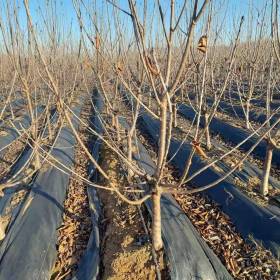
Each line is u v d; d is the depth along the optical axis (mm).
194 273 5391
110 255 6000
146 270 5406
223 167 8867
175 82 3045
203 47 3285
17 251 6066
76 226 7156
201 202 7633
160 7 2895
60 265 6125
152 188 4336
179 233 6133
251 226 6539
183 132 12312
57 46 6727
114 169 9188
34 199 7625
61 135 12125
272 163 9602
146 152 10914
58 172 8922
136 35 2916
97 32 3725
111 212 7281
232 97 18094
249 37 10516
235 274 5539
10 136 12664
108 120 14055
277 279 5324
